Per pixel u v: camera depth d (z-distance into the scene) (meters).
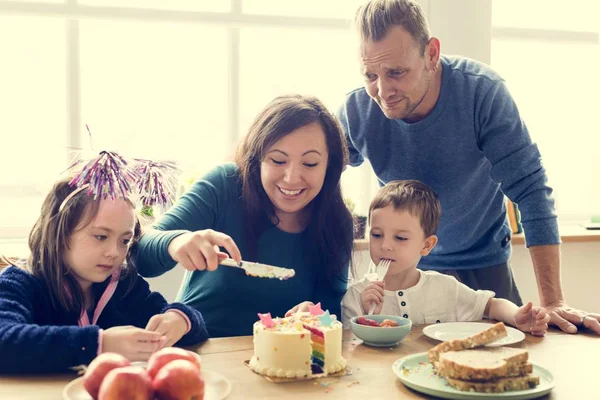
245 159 1.60
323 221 1.62
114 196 1.24
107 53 2.65
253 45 2.82
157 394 0.93
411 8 1.67
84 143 2.65
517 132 1.81
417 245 1.76
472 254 2.00
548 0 3.15
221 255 1.28
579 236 2.96
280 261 1.62
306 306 1.42
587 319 1.51
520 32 3.06
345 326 1.64
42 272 1.34
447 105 1.85
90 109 2.66
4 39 2.57
